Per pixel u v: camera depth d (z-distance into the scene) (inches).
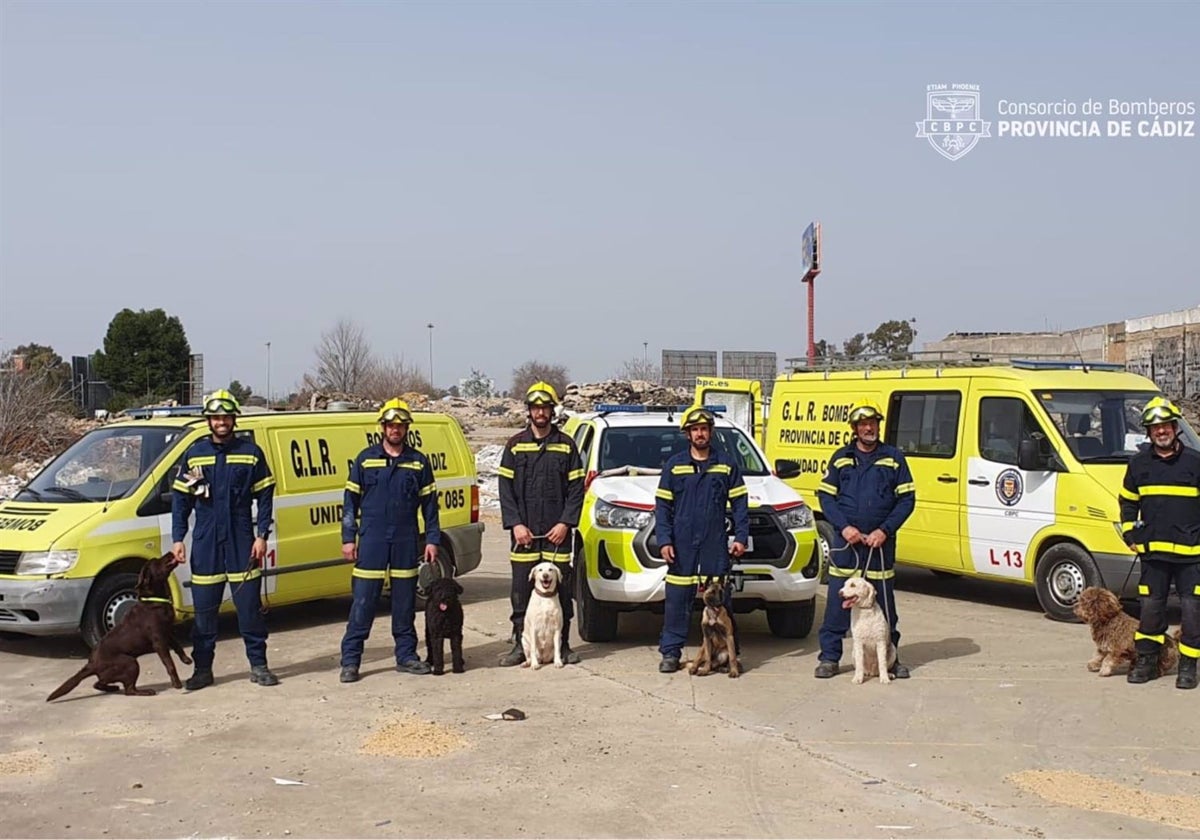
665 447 439.8
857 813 225.1
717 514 347.9
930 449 488.4
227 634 422.0
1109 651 339.0
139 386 2672.2
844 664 361.7
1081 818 222.1
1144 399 456.1
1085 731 282.7
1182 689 323.9
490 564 606.5
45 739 282.7
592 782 244.4
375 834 215.6
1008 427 455.2
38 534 367.2
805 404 554.3
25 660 378.0
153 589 330.6
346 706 312.2
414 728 285.0
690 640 410.6
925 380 494.0
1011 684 331.6
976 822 220.2
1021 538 444.8
